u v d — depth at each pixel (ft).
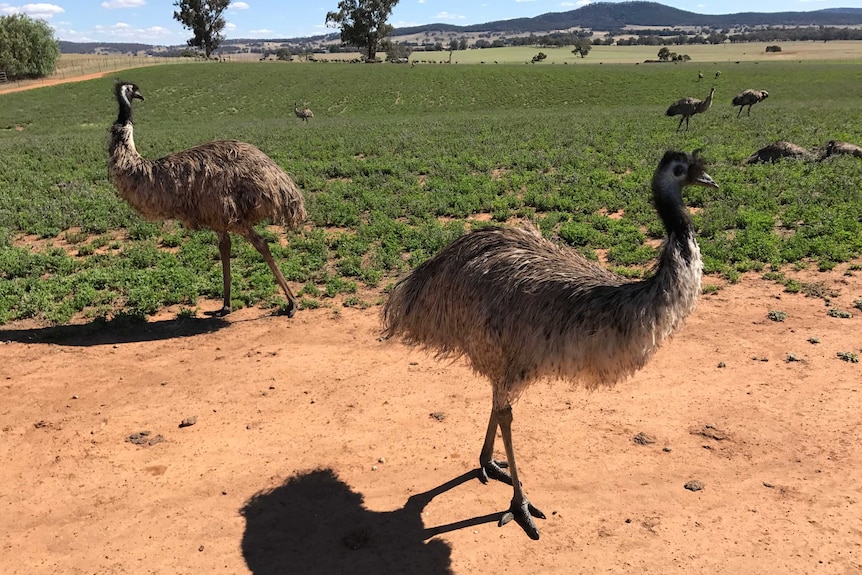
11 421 22.22
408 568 15.78
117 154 29.22
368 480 19.04
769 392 22.95
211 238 43.14
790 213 43.42
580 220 45.47
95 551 16.48
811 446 19.90
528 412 22.34
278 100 201.98
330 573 15.69
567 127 99.71
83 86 212.43
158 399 23.65
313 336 29.01
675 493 18.10
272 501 18.21
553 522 17.19
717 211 44.75
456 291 16.90
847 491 17.90
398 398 23.44
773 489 18.12
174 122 164.14
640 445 20.27
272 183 30.50
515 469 17.06
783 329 27.78
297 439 21.06
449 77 233.14
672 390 23.39
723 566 15.56
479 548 16.37
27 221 47.57
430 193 54.24
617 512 17.47
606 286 14.89
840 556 15.72
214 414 22.61
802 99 165.78
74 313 31.76
